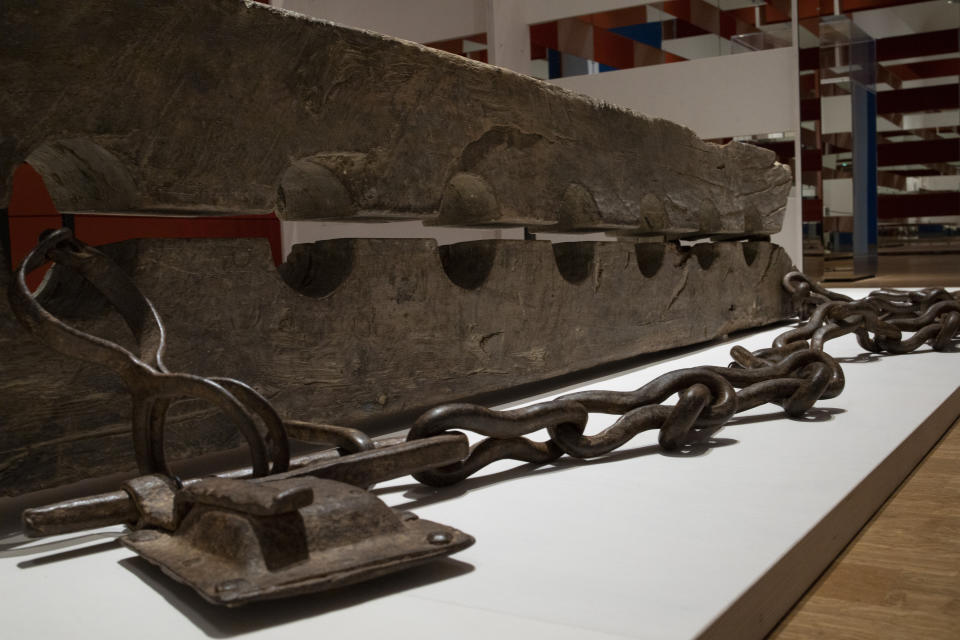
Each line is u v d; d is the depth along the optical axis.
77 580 1.58
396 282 2.92
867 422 2.73
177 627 1.34
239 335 2.44
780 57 10.11
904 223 24.70
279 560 1.38
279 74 2.47
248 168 2.41
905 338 4.88
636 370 4.23
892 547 1.87
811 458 2.30
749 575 1.47
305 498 1.40
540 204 3.59
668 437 2.38
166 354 2.27
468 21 10.80
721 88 10.44
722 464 2.28
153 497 1.72
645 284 4.36
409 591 1.44
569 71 11.21
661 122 4.48
